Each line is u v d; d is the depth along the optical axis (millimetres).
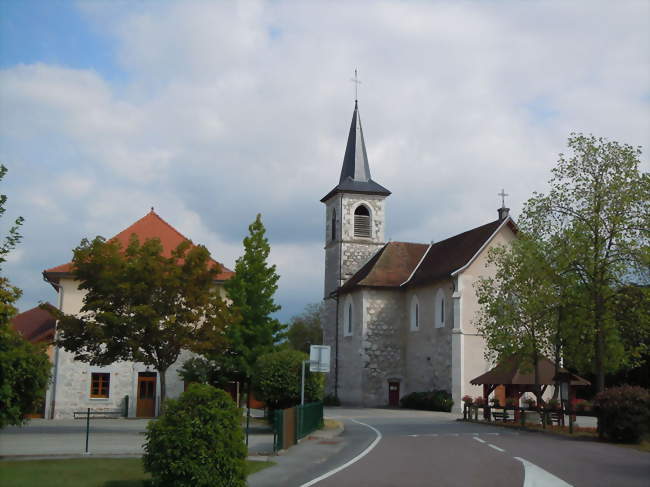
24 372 18531
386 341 52625
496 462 17391
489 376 35812
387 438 25109
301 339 91688
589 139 29047
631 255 28047
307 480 14531
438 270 49469
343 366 55906
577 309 29594
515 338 31797
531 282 31594
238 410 13281
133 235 29422
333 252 61406
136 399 38812
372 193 61062
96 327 27078
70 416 38031
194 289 28328
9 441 23594
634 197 28000
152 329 27359
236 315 30141
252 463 17719
